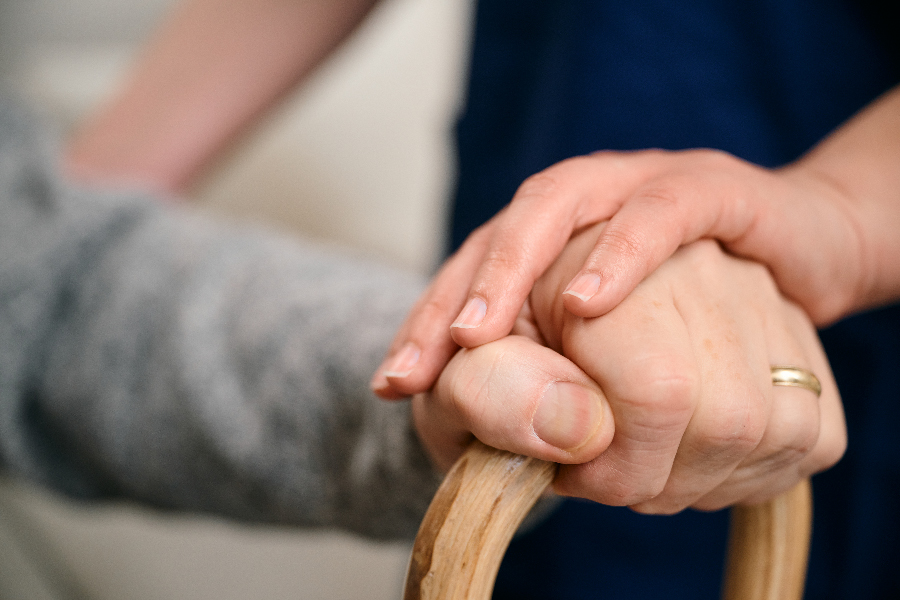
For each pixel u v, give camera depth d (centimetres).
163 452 72
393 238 190
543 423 56
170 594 149
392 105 195
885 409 84
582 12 90
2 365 76
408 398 63
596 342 56
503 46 104
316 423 68
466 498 56
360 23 138
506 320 58
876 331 84
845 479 87
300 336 70
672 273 59
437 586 56
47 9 238
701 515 89
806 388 58
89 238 82
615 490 57
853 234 63
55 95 219
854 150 65
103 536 162
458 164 110
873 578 86
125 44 240
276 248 81
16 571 159
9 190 89
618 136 89
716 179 60
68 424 78
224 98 130
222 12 131
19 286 78
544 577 92
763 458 58
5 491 174
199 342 71
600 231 60
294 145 198
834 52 86
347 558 143
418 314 60
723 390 56
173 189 128
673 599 89
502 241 59
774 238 61
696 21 88
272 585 145
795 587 61
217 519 83
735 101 88
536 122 96
